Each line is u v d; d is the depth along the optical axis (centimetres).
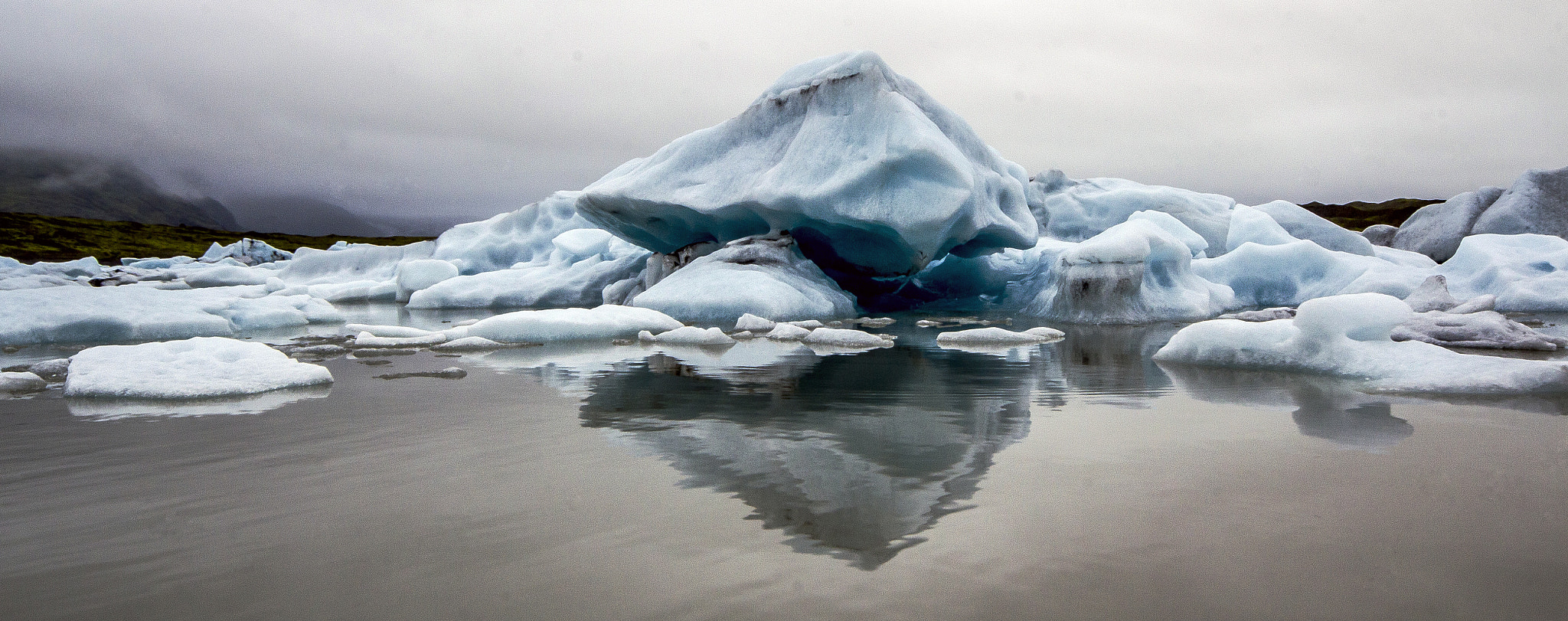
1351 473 244
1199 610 149
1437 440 291
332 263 2312
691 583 163
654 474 251
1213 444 288
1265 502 215
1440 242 2064
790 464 264
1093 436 305
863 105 1127
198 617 150
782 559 176
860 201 1070
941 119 1227
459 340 678
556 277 1593
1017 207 1279
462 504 220
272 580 167
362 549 185
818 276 1193
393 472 256
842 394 420
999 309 1219
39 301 829
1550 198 1917
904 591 158
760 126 1244
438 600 156
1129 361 559
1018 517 204
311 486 239
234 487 240
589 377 493
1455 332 618
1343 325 462
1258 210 1881
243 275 2248
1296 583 161
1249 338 505
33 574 172
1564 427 309
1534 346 578
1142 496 221
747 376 495
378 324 1074
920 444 295
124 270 2517
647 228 1371
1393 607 149
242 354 484
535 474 252
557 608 152
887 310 1278
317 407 379
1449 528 192
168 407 380
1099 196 1769
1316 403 373
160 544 191
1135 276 985
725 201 1181
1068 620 145
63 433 319
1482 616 145
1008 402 391
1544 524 194
